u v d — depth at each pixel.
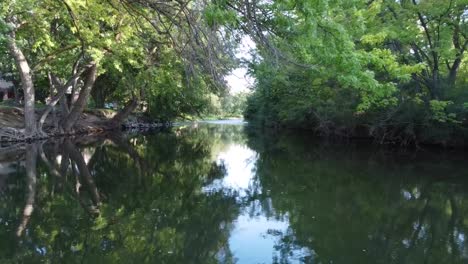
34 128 24.95
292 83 25.45
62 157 19.22
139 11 6.86
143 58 21.78
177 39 6.30
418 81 20.94
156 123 48.41
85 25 16.16
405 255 7.44
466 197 12.12
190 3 5.62
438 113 19.98
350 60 8.01
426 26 20.05
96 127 35.47
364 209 10.62
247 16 5.52
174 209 10.45
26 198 11.29
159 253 7.39
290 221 9.50
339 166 18.06
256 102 50.75
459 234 8.73
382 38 15.81
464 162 19.02
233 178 15.11
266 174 16.00
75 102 29.36
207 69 5.58
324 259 7.16
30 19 17.56
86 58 24.02
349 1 10.90
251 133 41.66
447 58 19.66
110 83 37.66
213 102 58.09
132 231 8.62
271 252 7.51
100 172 15.87
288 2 6.17
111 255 7.23
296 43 6.66
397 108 22.19
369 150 24.34
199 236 8.37
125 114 37.91
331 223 9.41
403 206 11.03
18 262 6.84
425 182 14.30
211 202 11.25
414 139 23.83
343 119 28.03
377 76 16.30
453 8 18.48
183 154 22.47
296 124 42.62
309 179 14.90
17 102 39.12
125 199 11.49
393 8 19.05
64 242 7.85
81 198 11.48
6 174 14.70
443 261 7.17
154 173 15.96
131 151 22.95
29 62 26.48
